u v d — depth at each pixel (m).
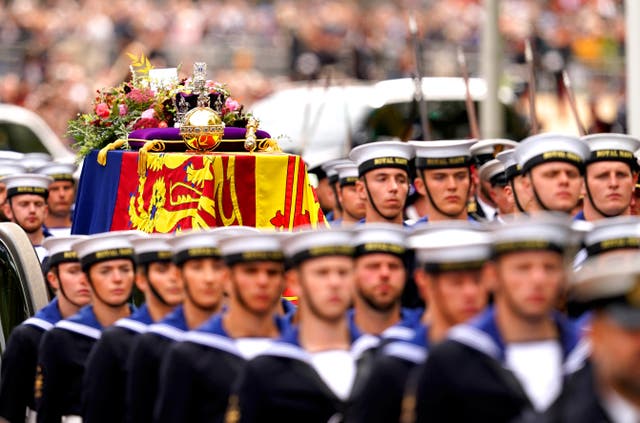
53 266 27.88
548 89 71.25
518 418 19.00
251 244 22.34
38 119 63.84
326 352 21.66
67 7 93.25
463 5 100.12
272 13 98.38
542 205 27.75
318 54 90.62
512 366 19.47
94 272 26.45
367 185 30.09
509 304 19.56
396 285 22.78
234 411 21.38
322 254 21.47
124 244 26.50
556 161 27.55
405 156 30.16
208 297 23.83
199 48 93.62
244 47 95.62
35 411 27.83
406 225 31.20
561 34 90.81
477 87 58.53
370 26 97.38
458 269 20.58
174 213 31.31
